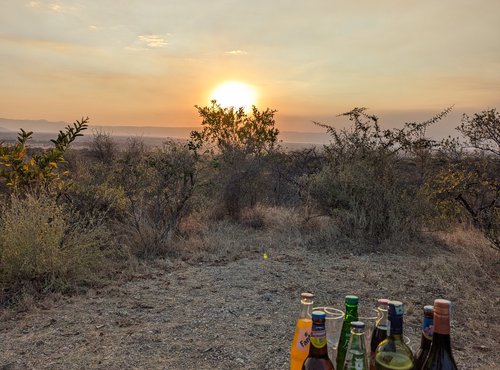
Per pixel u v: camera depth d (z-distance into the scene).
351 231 5.08
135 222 4.68
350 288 3.52
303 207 6.16
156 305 3.04
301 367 1.05
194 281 3.60
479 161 5.92
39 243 3.38
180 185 5.13
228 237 5.11
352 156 5.84
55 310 2.91
